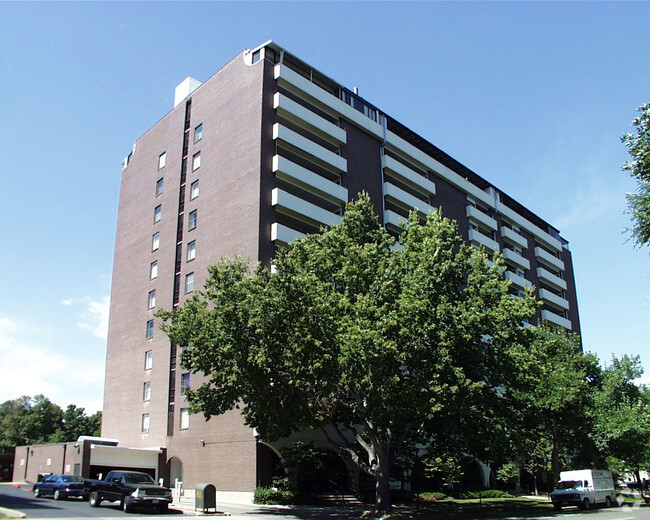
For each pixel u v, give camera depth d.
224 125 46.81
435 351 24.95
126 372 49.09
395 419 26.53
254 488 34.62
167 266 48.06
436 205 61.03
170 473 42.66
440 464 40.22
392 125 58.22
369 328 24.08
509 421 27.02
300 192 45.41
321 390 26.75
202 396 27.19
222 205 44.12
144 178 54.91
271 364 25.23
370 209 32.91
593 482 36.06
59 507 27.33
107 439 44.75
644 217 17.22
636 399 44.66
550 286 80.69
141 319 49.31
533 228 78.12
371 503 33.91
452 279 27.84
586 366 44.84
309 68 49.28
